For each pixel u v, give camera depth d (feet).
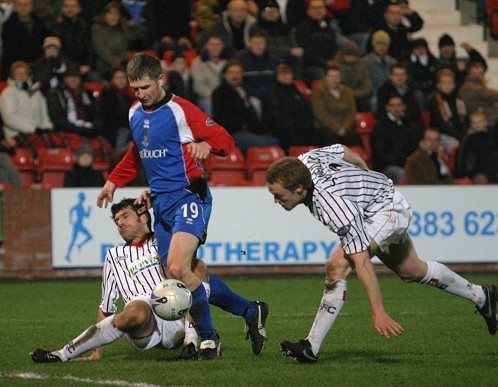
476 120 194.49
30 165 183.01
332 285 77.66
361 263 73.67
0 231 170.91
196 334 82.89
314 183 76.28
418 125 190.19
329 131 188.96
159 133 79.97
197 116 79.87
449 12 248.93
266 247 172.76
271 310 126.72
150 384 69.00
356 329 105.60
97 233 171.94
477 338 96.99
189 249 78.64
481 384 68.80
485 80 216.13
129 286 83.30
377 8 219.41
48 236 172.04
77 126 184.85
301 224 173.68
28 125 182.80
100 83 195.83
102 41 198.18
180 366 77.51
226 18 202.80
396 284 161.48
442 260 174.81
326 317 77.71
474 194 175.22
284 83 187.11
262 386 68.08
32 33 193.06
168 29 211.20
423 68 213.05
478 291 84.99
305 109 187.83
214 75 193.06
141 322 78.89
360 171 78.38
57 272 172.14
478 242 175.63
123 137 187.11
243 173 186.29
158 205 81.61
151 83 78.84
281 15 212.02
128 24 201.77
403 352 87.04
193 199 80.64
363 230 74.38
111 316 80.59
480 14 248.93
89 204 171.53
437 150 188.55
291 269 173.58
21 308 131.95
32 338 101.55
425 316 118.01
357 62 201.26
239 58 194.18
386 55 207.31
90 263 172.04
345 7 223.51
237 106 185.06
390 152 188.55
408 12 222.89
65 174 175.94
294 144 188.14
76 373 74.54
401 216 78.23
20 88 182.91
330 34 206.59
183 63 189.67
